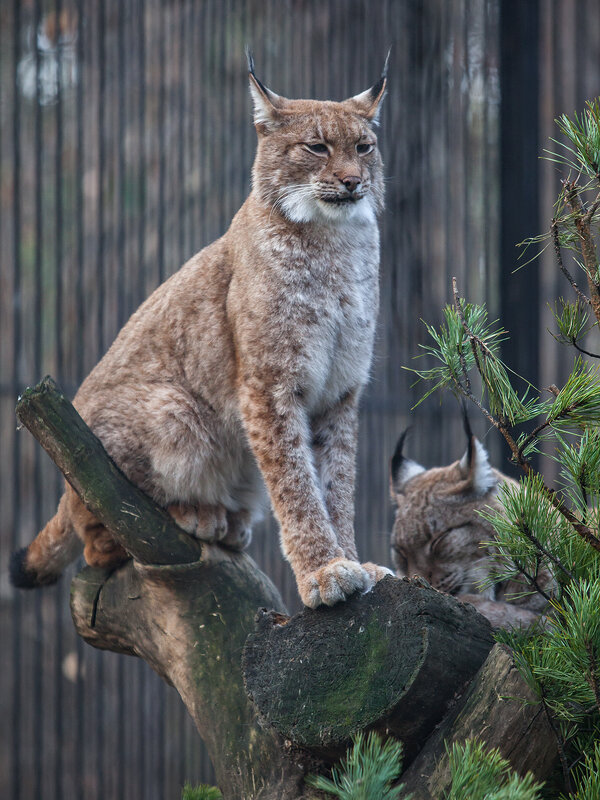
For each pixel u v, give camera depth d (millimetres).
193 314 7586
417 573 8156
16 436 13102
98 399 7594
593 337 14086
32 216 17594
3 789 16219
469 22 13234
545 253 14273
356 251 7582
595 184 4996
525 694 4887
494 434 12672
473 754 4477
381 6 13508
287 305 7234
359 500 13781
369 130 7930
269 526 13430
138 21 13867
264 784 5855
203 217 13305
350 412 7703
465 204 13047
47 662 16859
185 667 6539
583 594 4785
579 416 4809
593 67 15766
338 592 5539
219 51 14594
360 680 5215
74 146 15391
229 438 7637
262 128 7785
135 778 15594
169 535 6695
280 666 5453
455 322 5422
